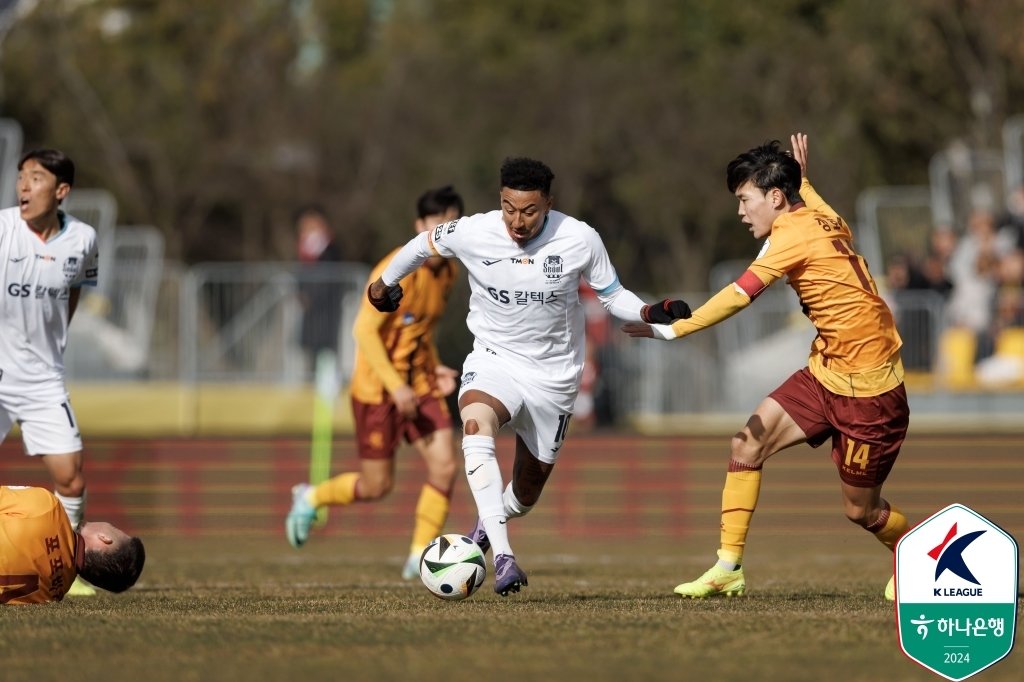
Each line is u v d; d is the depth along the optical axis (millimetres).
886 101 117125
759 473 26047
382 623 21203
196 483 56688
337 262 71312
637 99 143500
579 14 158000
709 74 142750
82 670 17281
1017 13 107062
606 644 19094
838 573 36188
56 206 28359
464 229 25250
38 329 28484
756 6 140375
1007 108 110312
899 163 121250
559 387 25734
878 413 24750
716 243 144125
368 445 34906
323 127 152375
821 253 24578
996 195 75188
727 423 70188
